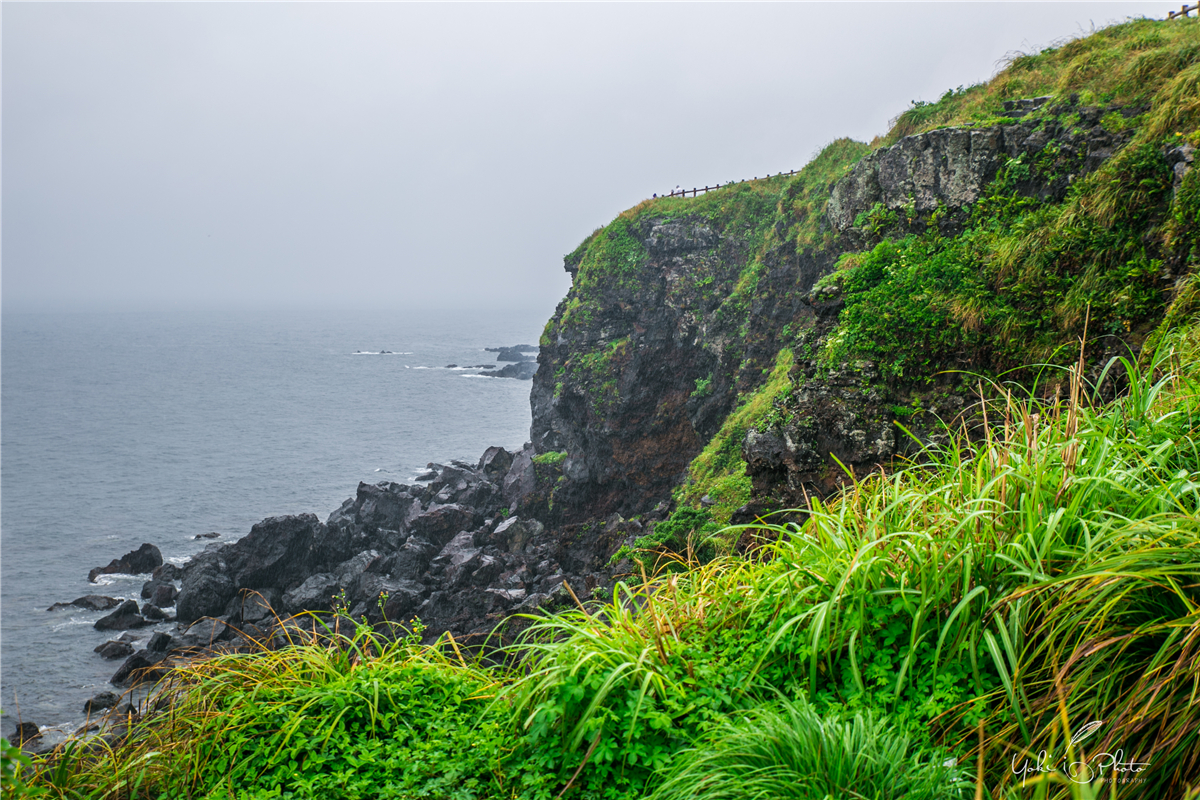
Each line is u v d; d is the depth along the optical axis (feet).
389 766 16.01
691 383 138.51
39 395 433.89
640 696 14.62
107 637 120.06
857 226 66.54
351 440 300.40
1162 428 17.90
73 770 16.19
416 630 21.56
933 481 19.77
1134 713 11.81
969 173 57.41
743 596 18.74
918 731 13.43
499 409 380.17
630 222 150.51
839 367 54.24
